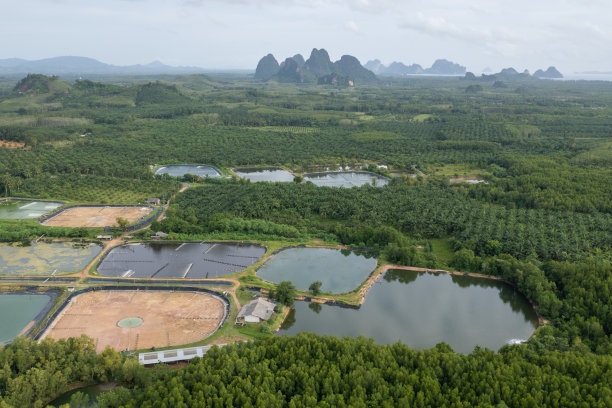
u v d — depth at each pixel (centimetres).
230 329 14775
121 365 12288
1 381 11244
